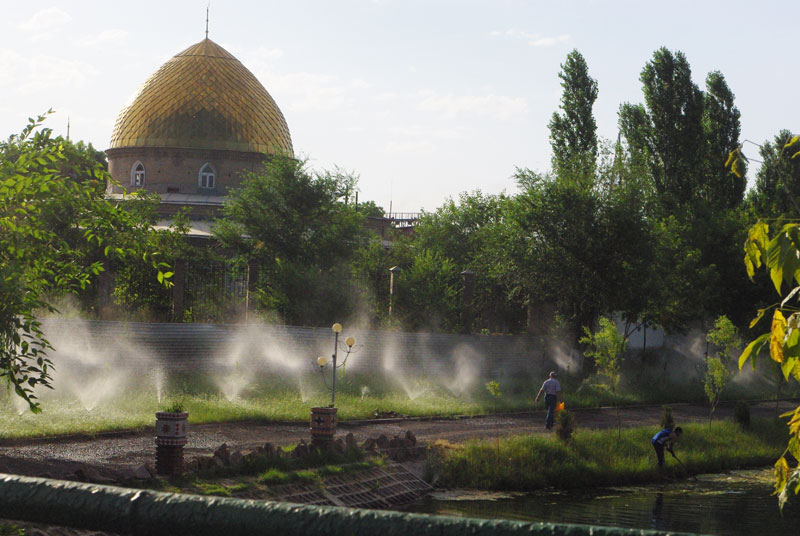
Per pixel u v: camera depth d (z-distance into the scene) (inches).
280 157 1444.4
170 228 1310.3
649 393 1259.8
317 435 679.7
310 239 1416.1
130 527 40.3
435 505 643.5
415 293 1302.9
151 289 1122.7
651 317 1355.8
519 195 1314.0
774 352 109.7
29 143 489.1
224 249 1514.5
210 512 39.3
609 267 1251.8
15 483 43.1
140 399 864.3
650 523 618.2
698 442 906.1
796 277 110.3
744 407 996.6
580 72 1512.1
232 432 764.0
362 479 641.0
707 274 1366.9
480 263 1446.9
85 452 618.5
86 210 500.1
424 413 959.0
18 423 701.9
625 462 799.7
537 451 773.3
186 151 1941.4
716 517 645.9
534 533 37.5
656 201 1360.7
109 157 2018.9
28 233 469.4
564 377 1322.6
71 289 518.6
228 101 1985.7
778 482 127.6
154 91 1984.5
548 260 1269.7
